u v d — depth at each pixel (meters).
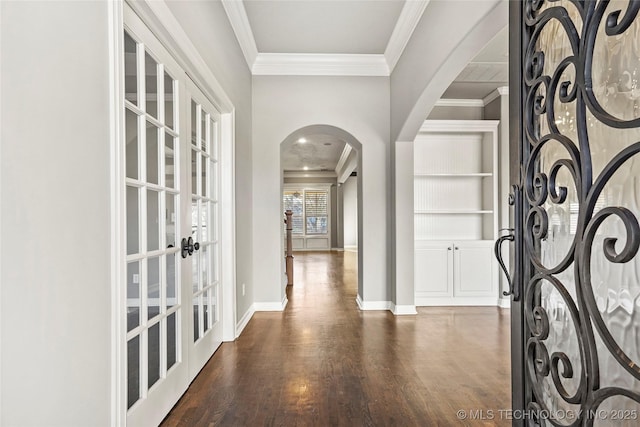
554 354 1.13
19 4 0.85
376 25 3.36
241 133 3.44
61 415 0.99
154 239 1.75
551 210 1.17
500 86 4.37
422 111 3.19
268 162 4.02
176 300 2.01
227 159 3.03
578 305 0.99
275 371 2.38
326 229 12.98
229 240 3.02
